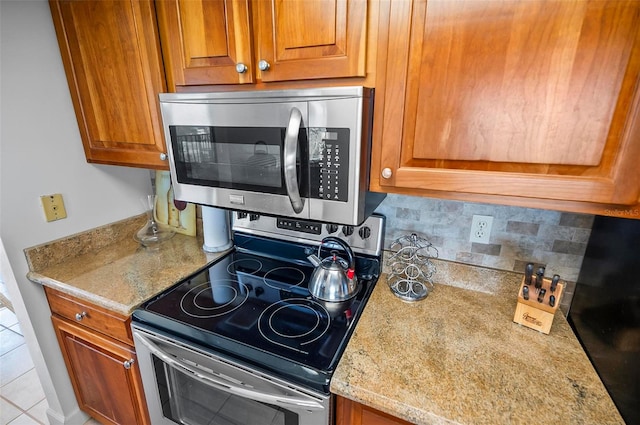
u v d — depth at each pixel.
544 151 0.69
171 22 0.99
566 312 1.05
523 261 1.08
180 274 1.28
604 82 0.61
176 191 1.14
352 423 0.80
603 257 0.86
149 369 1.09
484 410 0.68
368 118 0.81
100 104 1.25
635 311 0.67
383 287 1.17
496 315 1.00
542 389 0.73
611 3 0.57
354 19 0.77
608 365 0.75
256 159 0.93
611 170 0.65
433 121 0.76
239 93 0.89
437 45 0.71
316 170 0.85
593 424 0.65
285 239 1.37
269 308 1.05
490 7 0.65
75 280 1.23
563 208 0.72
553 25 0.62
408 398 0.70
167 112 1.03
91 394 1.41
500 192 0.74
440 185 0.79
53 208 1.34
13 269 1.25
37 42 1.22
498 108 0.70
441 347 0.86
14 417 1.65
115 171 1.56
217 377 0.89
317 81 0.86
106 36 1.12
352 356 0.83
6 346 2.18
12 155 1.20
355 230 1.21
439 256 1.19
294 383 0.78
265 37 0.88
